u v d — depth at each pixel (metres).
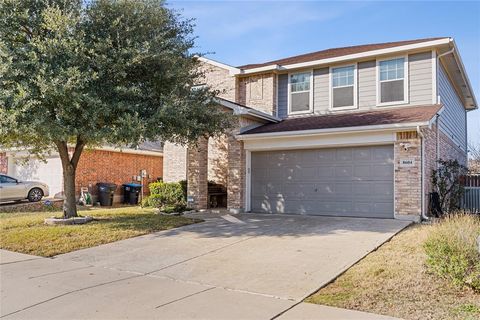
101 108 9.45
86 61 9.60
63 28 9.27
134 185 20.41
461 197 14.77
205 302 5.28
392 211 11.97
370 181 12.41
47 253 8.46
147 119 10.00
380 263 6.85
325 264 7.00
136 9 10.35
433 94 13.86
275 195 14.19
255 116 15.00
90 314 4.88
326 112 15.88
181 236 9.98
